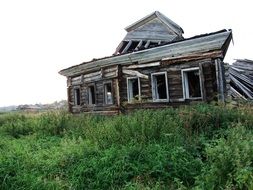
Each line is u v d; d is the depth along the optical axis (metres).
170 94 12.75
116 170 5.68
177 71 12.48
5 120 18.50
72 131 10.24
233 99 11.19
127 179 5.47
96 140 7.85
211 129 7.52
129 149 6.31
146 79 13.88
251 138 5.45
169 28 19.59
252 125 7.43
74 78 19.84
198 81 14.38
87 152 6.90
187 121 7.90
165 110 10.46
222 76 10.99
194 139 6.62
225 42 11.02
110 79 15.88
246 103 9.97
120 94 15.20
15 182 5.16
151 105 13.41
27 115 20.66
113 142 7.32
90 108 17.66
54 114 14.67
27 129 12.47
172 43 12.10
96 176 5.64
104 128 8.48
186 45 11.80
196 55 11.71
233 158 4.55
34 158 7.03
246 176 3.95
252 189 3.75
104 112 16.30
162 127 7.50
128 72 14.83
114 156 6.18
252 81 15.02
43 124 12.48
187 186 5.04
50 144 8.99
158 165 5.51
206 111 8.59
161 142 6.78
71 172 6.09
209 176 4.45
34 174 5.86
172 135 6.88
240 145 4.99
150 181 5.21
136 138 7.09
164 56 12.93
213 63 11.18
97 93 17.14
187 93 12.26
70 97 20.50
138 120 8.30
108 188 5.30
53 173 6.13
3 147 8.84
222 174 4.43
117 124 8.55
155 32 20.23
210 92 11.29
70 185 5.41
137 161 5.89
